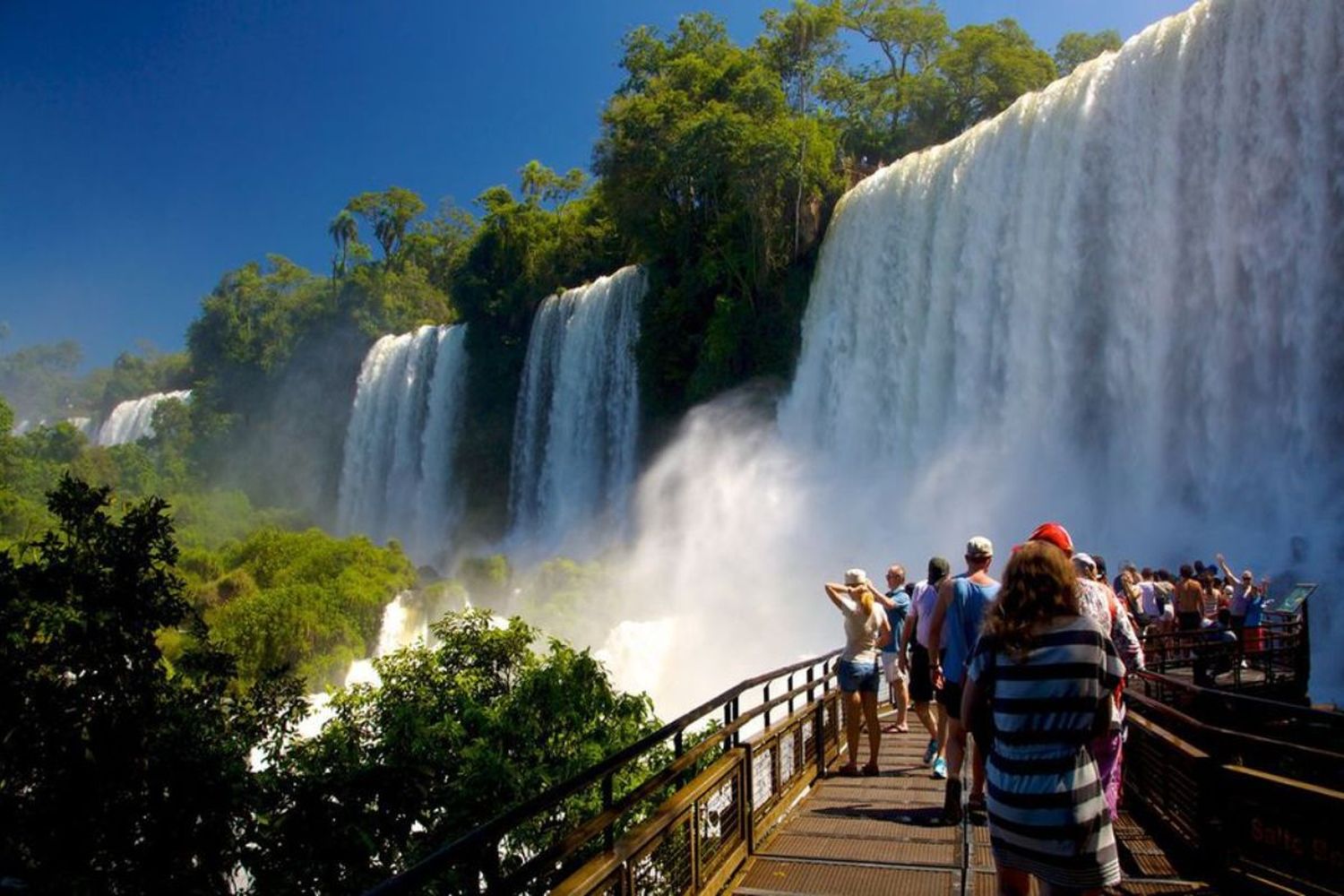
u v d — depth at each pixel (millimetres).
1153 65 27250
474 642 11383
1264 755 10312
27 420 141625
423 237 101125
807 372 40656
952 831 8516
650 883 5969
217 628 32344
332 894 7082
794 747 10062
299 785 7484
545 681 10117
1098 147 28703
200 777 6477
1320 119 22766
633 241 56500
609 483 52062
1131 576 17000
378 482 71938
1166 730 7926
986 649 4664
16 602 6445
